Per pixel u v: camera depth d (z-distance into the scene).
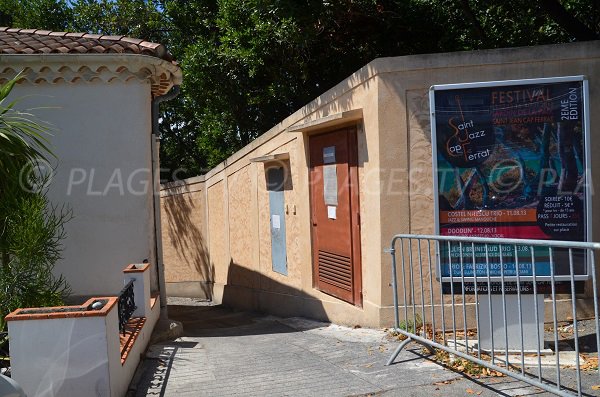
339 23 11.59
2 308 5.64
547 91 5.69
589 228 5.60
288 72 13.09
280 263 10.42
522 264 5.54
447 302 6.86
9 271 5.77
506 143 5.76
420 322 6.81
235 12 12.85
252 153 11.67
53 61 7.75
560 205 5.65
